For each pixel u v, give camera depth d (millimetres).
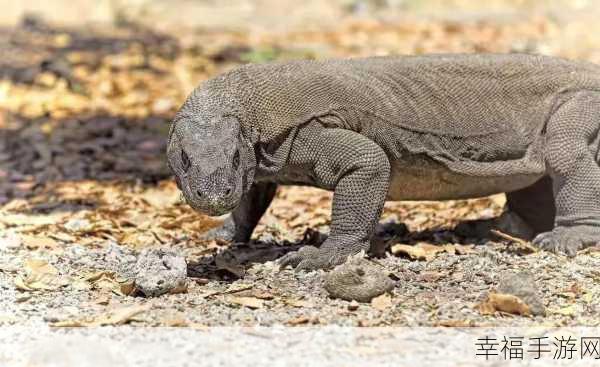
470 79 13938
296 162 13172
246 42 31984
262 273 12945
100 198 18359
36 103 24906
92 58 28906
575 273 12766
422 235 15141
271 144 13047
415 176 13875
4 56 29719
